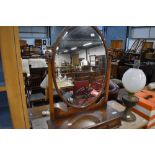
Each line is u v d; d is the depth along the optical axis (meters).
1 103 0.74
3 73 0.61
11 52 0.60
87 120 0.93
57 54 0.82
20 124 0.71
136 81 0.95
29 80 1.34
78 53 0.91
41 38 5.34
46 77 1.01
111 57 1.02
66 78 0.90
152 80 2.39
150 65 2.71
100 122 0.91
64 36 0.82
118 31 6.03
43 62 1.32
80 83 0.98
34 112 1.11
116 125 0.98
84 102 1.01
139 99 1.11
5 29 0.57
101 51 0.99
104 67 1.04
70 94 0.95
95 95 1.05
